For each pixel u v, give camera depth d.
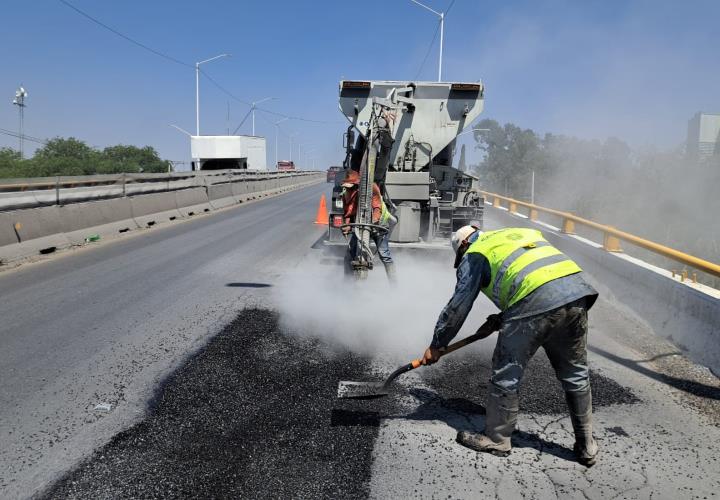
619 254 6.47
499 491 2.88
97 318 5.73
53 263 8.62
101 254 9.46
